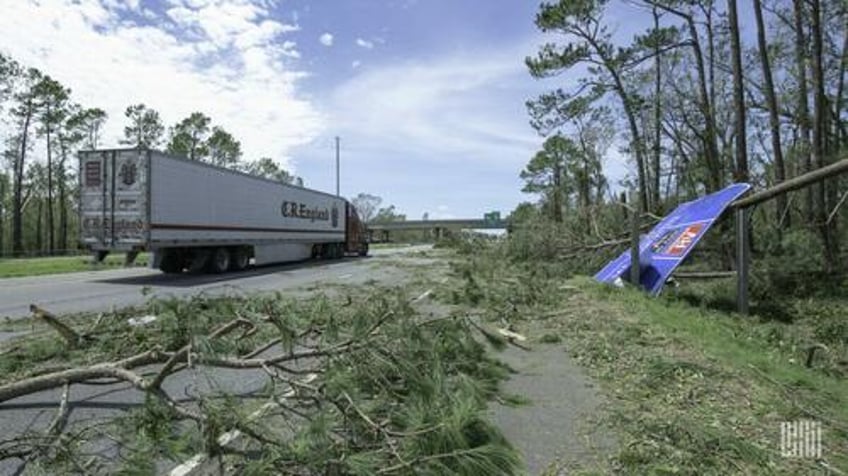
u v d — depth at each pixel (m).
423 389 4.14
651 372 6.29
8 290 16.08
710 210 13.78
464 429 3.59
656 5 23.70
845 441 4.43
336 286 16.72
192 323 5.82
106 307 12.33
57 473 3.53
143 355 5.30
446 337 6.05
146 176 18.53
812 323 11.60
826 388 6.04
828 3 21.66
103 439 4.20
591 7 24.20
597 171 38.19
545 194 50.22
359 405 3.85
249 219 24.83
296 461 3.27
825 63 23.16
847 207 20.17
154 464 3.50
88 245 18.98
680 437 4.41
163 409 3.80
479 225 97.88
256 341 6.59
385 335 4.96
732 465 3.98
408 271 23.64
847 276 15.30
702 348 7.45
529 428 4.77
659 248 15.20
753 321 11.61
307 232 31.58
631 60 25.06
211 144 60.09
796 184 11.89
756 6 21.58
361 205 114.19
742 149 20.02
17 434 4.72
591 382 6.14
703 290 14.66
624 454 4.14
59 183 57.00
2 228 60.56
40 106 51.66
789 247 16.23
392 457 3.41
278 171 74.88
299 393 4.29
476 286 13.27
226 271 23.45
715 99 24.94
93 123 54.81
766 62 21.52
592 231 20.50
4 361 6.67
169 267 21.91
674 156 27.97
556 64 25.47
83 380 4.94
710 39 24.25
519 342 8.22
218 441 3.53
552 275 18.06
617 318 9.82
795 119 23.44
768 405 5.21
